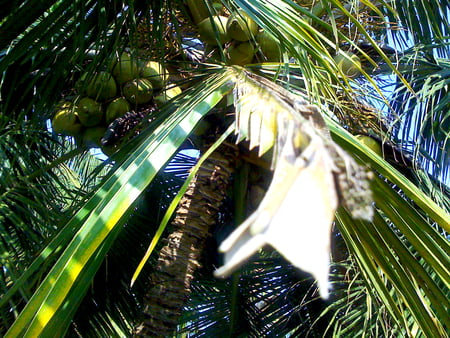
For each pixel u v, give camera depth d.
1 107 3.91
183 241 4.05
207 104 2.78
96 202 2.52
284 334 5.68
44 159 4.78
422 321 3.28
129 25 3.63
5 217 4.33
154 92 4.21
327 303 5.52
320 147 0.78
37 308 2.05
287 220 0.71
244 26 3.73
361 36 4.67
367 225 3.29
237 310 5.80
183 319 5.82
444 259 3.07
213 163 4.11
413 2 5.06
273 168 0.94
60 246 2.50
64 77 3.68
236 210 4.36
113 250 5.13
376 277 3.45
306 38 2.96
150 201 5.53
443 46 5.10
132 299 5.11
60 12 3.39
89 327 4.91
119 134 4.04
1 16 3.30
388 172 2.98
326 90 3.34
